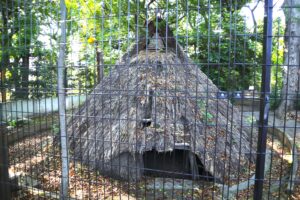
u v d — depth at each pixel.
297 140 5.89
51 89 3.38
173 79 5.02
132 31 5.18
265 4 2.43
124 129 4.58
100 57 3.75
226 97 2.89
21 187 3.75
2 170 3.38
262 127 2.53
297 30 7.25
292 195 3.88
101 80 3.97
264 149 2.54
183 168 4.59
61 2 3.30
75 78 3.79
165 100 4.80
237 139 4.88
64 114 3.39
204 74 5.42
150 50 5.50
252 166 4.74
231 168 4.46
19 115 5.00
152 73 5.09
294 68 6.64
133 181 4.38
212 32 3.90
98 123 4.91
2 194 3.38
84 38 3.76
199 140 4.47
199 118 4.73
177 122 4.61
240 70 4.34
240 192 4.06
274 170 4.77
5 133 3.47
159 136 4.44
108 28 4.47
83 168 4.56
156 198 3.93
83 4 3.81
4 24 3.75
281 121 7.60
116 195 3.91
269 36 2.45
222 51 4.38
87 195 3.80
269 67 2.47
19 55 3.66
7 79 3.70
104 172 4.34
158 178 4.54
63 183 3.43
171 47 5.62
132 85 5.00
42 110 5.41
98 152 4.58
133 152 4.34
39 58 3.62
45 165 4.49
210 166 4.33
